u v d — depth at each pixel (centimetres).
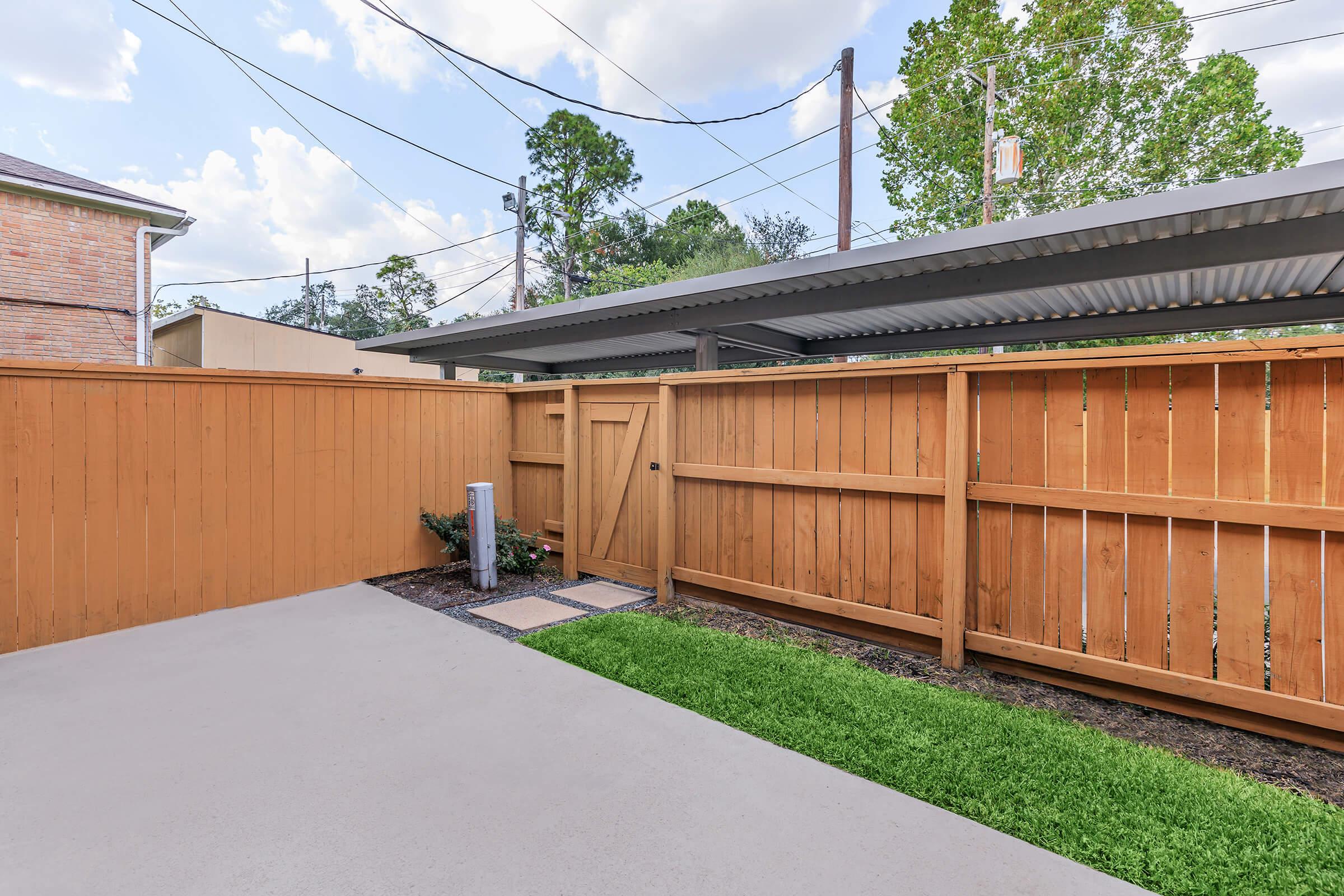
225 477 479
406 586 551
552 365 1070
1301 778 242
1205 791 228
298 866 190
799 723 287
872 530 399
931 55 2153
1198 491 286
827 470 418
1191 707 293
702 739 272
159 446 447
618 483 564
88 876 185
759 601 466
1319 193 273
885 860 191
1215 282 472
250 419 492
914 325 674
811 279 465
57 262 955
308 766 250
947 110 2073
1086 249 385
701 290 512
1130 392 304
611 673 350
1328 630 258
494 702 311
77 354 973
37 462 397
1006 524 346
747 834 205
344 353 1761
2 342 912
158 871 187
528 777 241
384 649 389
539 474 651
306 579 526
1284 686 268
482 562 540
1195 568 288
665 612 479
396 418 587
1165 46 2020
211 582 472
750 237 3048
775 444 447
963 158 2069
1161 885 178
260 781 238
